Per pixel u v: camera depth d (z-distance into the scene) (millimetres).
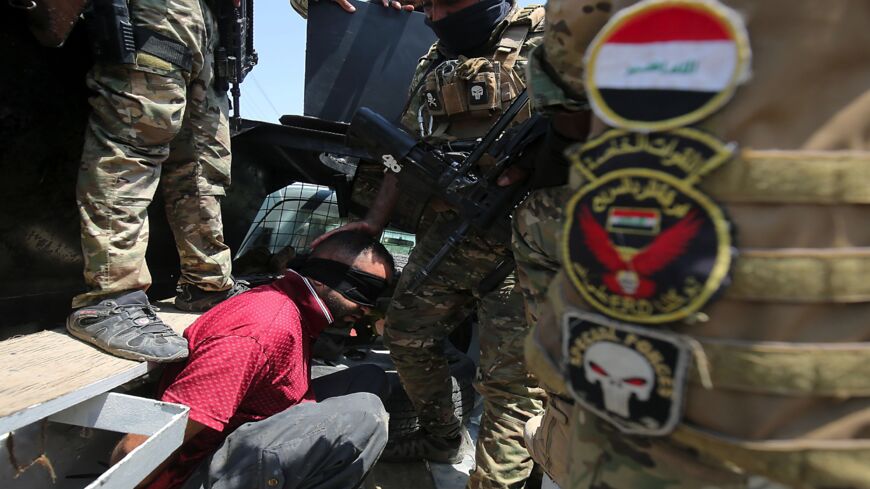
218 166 2250
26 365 1390
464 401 2506
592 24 880
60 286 1971
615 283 661
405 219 2379
